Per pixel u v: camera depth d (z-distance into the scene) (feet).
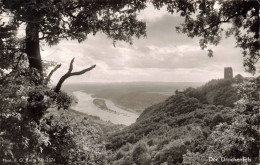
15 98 26.43
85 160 42.57
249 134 40.78
